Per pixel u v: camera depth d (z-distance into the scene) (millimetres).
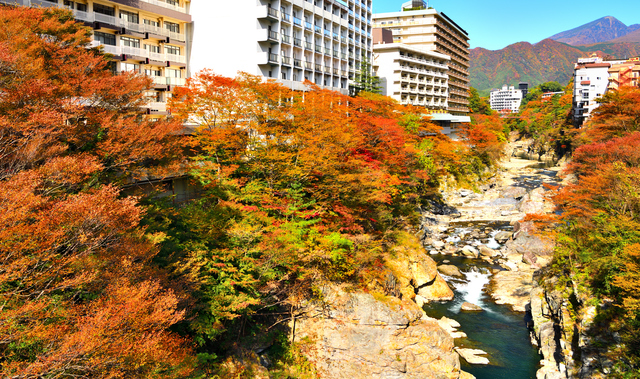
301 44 56906
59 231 10477
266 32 47438
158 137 19953
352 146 34281
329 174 31562
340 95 45312
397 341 25328
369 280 28375
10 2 29844
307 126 30609
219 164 27328
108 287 12133
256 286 23484
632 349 21562
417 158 55469
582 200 31781
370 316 25719
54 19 20562
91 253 12070
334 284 27219
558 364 25953
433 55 101812
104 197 12328
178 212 22656
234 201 25094
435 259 45031
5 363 9523
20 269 10031
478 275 40781
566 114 124750
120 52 40312
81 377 10344
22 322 10391
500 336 30047
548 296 29797
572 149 98688
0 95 14406
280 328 26219
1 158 12570
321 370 25344
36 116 13633
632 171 29672
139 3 41906
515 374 25844
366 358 25250
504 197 69812
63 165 12672
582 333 24109
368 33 80562
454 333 30172
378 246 32250
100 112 18594
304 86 56250
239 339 23812
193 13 48875
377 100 55625
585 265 27953
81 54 19609
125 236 14422
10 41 16469
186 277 18656
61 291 12500
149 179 27266
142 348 11031
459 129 98625
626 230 25562
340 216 31938
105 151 17438
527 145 130875
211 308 19750
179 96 28406
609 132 54250
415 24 109062
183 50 49094
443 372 24984
